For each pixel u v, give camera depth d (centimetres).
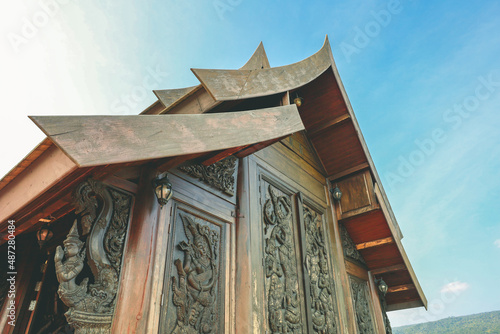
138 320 261
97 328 246
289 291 443
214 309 333
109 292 261
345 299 568
